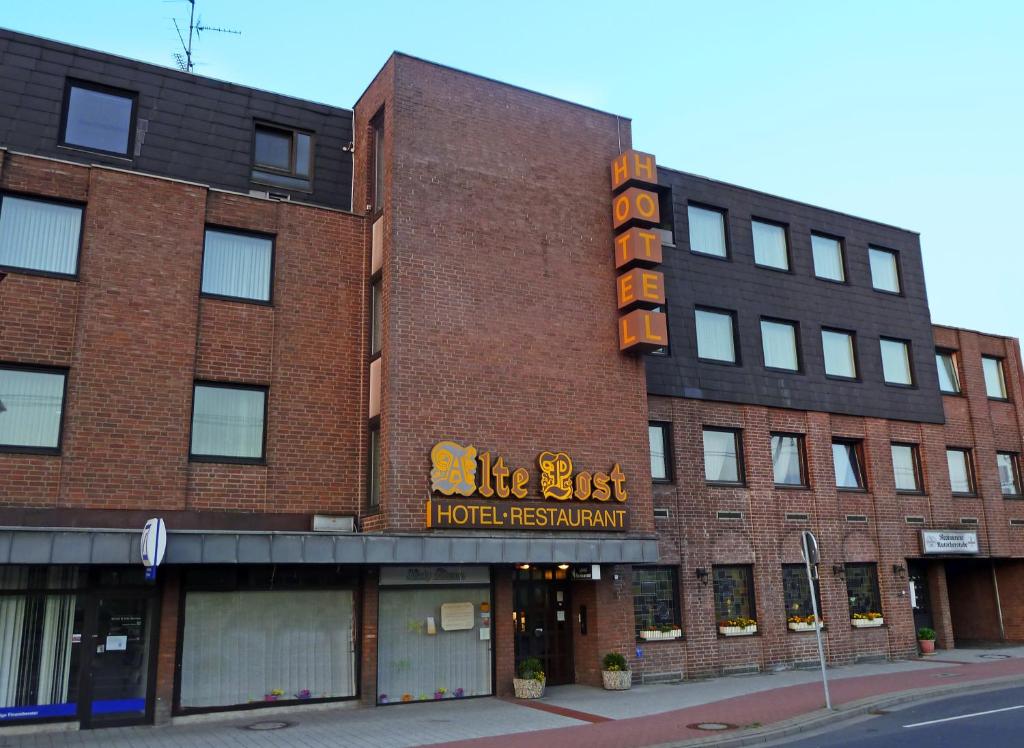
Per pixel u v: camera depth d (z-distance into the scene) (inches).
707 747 470.6
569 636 739.4
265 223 676.7
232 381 637.3
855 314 1004.6
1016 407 1138.7
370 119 741.9
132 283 612.1
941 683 686.5
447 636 655.1
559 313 731.4
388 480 622.2
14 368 572.7
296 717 581.3
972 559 1062.4
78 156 644.7
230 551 553.0
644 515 732.7
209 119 705.0
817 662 852.6
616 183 789.2
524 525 654.5
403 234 671.1
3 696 534.6
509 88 757.9
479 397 673.6
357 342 690.8
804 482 917.2
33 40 649.6
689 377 856.9
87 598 561.9
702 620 798.5
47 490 560.4
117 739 510.0
